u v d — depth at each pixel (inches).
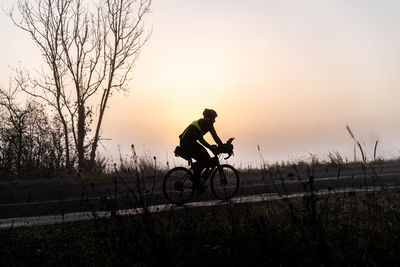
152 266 151.9
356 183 446.0
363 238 197.9
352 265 165.8
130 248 170.2
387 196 315.6
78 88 738.8
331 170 603.5
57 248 211.3
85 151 724.7
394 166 644.1
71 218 294.2
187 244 169.9
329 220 231.9
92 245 207.6
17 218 311.1
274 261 157.5
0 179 617.9
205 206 309.3
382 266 164.2
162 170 573.9
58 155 724.0
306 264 159.9
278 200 318.7
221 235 196.2
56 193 452.4
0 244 217.2
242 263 158.7
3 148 715.4
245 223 214.1
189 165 366.0
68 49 746.2
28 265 187.2
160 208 313.7
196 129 361.1
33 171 683.4
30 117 729.6
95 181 550.9
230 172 377.4
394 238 187.3
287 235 181.0
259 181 490.0
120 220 168.2
